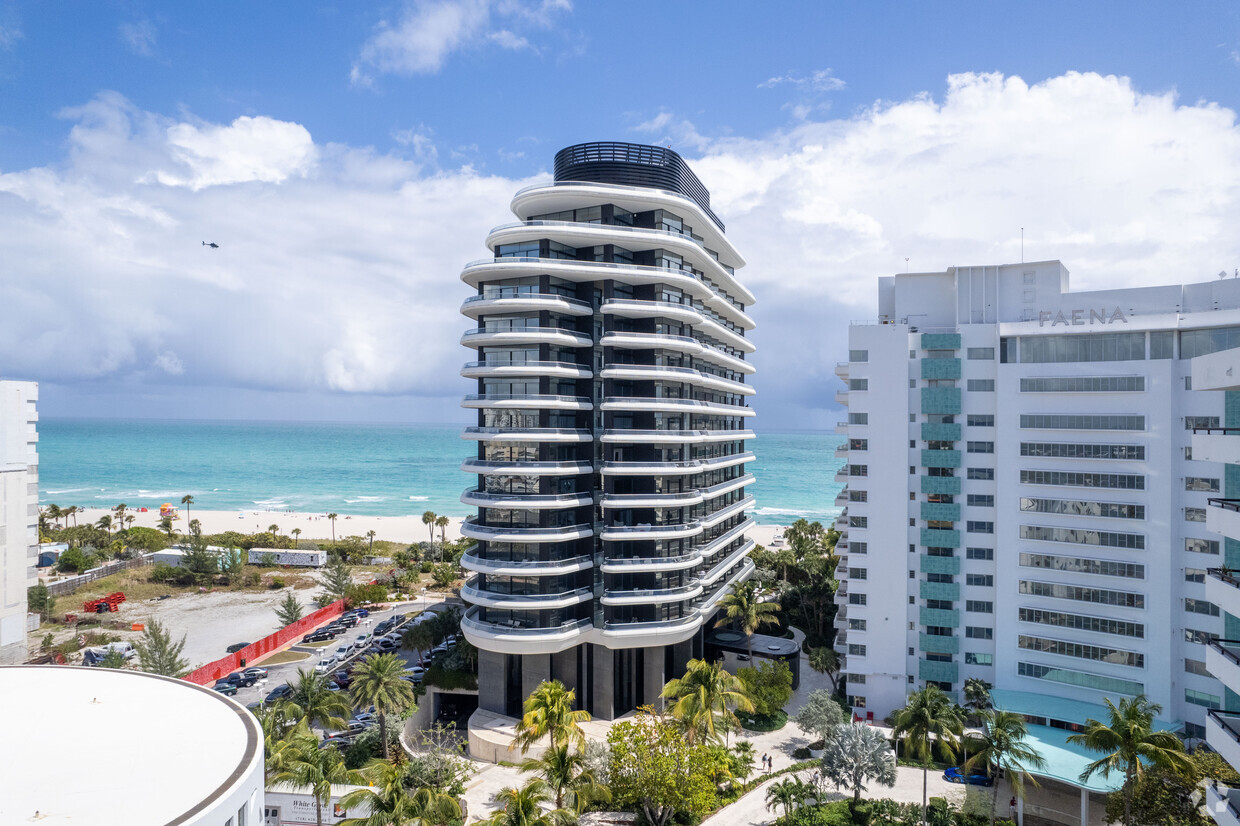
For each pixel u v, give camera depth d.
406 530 196.00
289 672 84.44
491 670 67.75
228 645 95.19
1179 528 58.31
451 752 58.03
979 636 66.62
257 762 29.44
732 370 99.56
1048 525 63.28
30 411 86.88
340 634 99.12
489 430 68.00
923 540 68.38
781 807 52.56
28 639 94.94
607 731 64.38
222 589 124.56
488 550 67.56
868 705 68.62
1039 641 63.41
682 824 49.75
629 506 69.06
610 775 49.62
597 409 72.44
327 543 154.38
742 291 95.88
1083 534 61.78
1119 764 44.59
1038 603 63.56
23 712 34.25
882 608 68.38
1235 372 26.69
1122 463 60.25
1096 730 43.69
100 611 109.62
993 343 66.88
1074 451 62.16
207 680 80.12
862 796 53.72
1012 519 64.81
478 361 70.12
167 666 70.56
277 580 127.06
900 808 50.31
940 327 71.94
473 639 66.69
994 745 48.88
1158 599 58.50
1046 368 63.47
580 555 69.25
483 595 66.44
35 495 87.38
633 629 67.69
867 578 68.69
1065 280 68.50
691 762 48.00
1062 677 62.09
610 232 68.06
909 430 69.06
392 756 60.59
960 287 70.06
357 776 46.75
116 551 138.00
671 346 70.50
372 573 137.25
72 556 126.56
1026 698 61.91
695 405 74.69
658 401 70.06
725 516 88.75
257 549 147.88
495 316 69.38
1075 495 62.22
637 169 74.06
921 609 68.06
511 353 68.00
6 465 83.62
